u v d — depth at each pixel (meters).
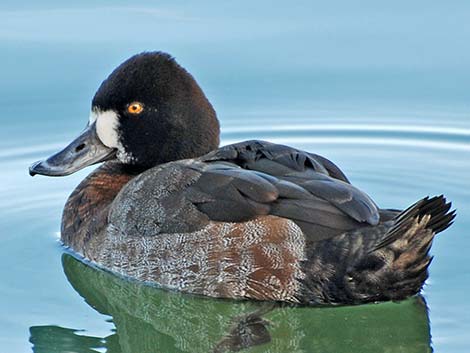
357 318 10.62
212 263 10.77
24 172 14.67
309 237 10.30
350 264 10.14
